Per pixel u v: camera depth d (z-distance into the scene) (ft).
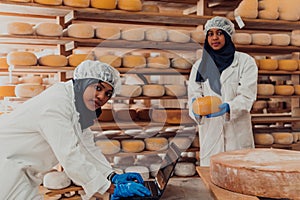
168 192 4.10
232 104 6.95
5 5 7.54
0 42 8.65
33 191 4.69
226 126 7.38
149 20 9.07
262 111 11.19
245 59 7.68
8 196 4.41
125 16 8.59
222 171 3.81
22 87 8.16
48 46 9.50
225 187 3.80
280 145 9.23
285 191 3.41
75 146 4.20
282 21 9.38
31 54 7.86
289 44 9.59
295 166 3.57
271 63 9.20
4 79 9.76
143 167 4.74
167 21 9.18
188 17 8.73
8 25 7.65
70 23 8.89
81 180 4.21
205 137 7.33
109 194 4.36
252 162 3.80
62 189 7.84
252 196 3.55
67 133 4.19
